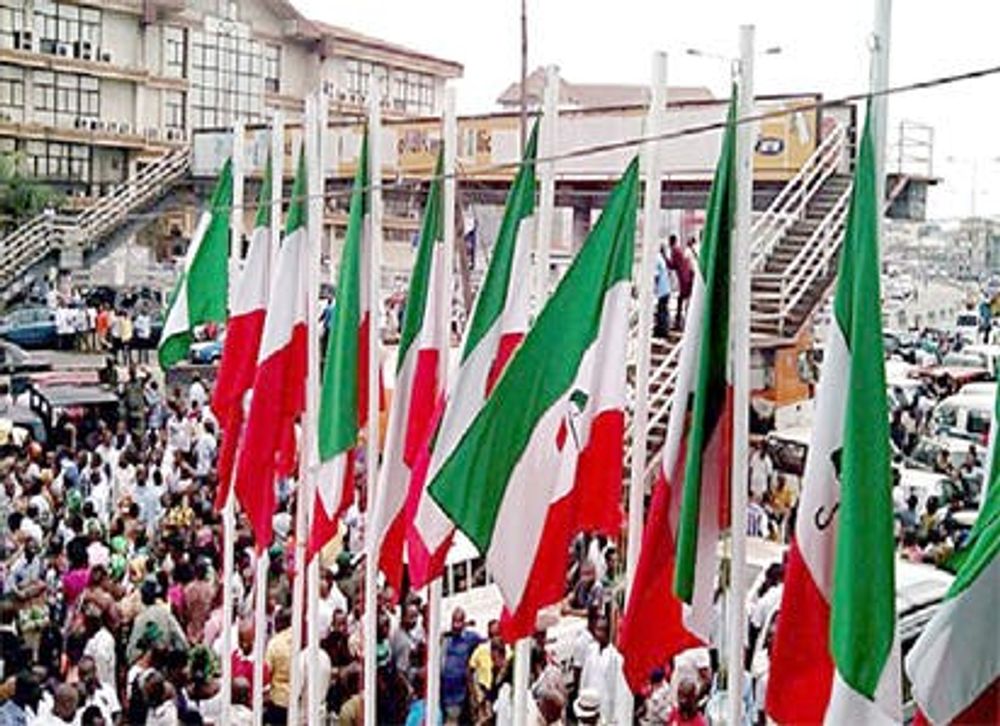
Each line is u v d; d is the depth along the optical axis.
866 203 6.12
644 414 7.68
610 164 24.42
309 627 10.26
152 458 20.48
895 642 6.02
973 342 43.00
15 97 50.06
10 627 12.55
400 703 11.77
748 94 6.91
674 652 7.20
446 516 7.86
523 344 7.72
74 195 50.34
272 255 11.25
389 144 29.02
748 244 6.84
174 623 12.12
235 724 11.38
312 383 10.59
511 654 11.53
